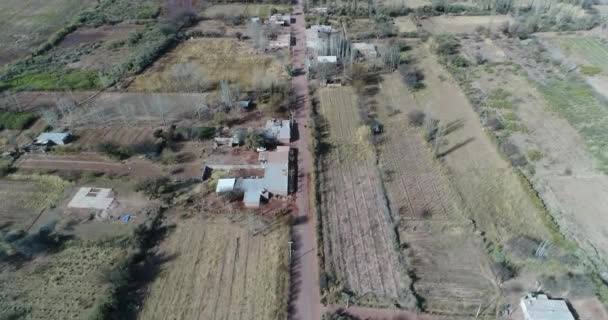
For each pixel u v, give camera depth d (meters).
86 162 69.81
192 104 84.94
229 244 55.75
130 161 69.81
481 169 68.50
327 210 61.00
